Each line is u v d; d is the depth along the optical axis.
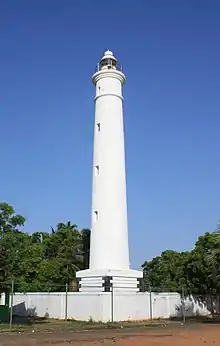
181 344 20.23
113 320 34.84
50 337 23.34
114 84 41.88
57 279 52.31
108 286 35.84
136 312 36.88
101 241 38.03
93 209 39.47
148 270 72.75
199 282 42.44
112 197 38.88
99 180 39.59
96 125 41.47
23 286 42.62
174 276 49.81
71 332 26.50
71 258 58.12
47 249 60.78
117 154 40.19
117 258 37.75
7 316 36.03
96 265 37.78
